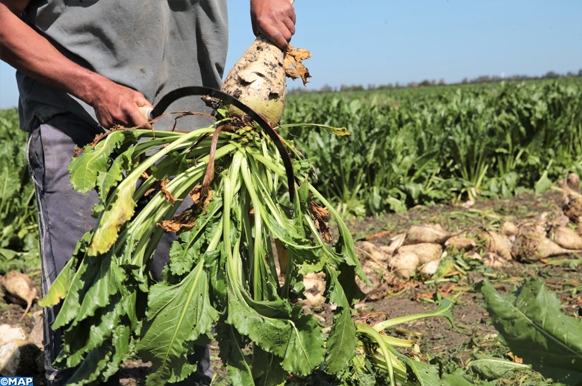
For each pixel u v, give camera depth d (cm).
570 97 814
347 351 145
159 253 205
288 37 171
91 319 134
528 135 733
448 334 275
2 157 515
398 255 375
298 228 149
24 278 353
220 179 156
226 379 230
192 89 143
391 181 641
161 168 142
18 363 239
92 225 179
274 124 165
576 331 147
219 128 148
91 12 175
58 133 176
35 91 175
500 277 370
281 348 130
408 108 993
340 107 816
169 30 195
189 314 133
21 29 158
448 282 364
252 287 150
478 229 444
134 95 154
